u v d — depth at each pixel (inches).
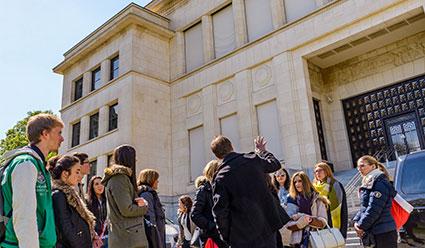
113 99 874.8
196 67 879.7
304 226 193.6
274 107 697.0
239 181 150.2
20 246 105.0
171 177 836.0
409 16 566.3
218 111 786.8
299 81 664.4
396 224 192.9
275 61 703.1
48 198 126.8
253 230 143.6
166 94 893.8
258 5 783.7
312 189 215.0
